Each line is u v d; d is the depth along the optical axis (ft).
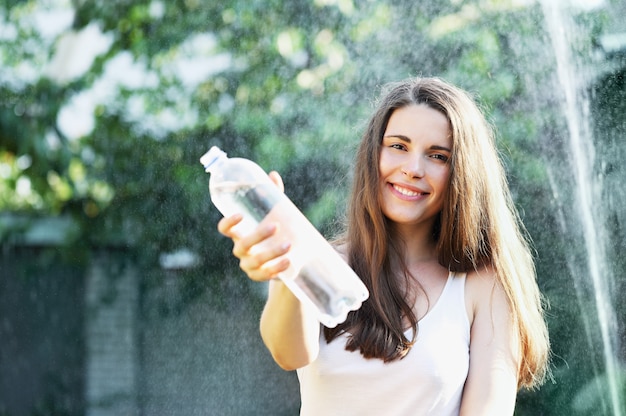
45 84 20.86
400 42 17.79
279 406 18.85
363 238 6.69
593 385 14.05
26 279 20.94
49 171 20.86
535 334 6.84
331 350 6.34
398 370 6.24
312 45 18.66
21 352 20.80
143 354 20.17
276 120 18.71
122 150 20.49
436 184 6.59
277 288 5.94
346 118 18.02
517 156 15.35
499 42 16.42
